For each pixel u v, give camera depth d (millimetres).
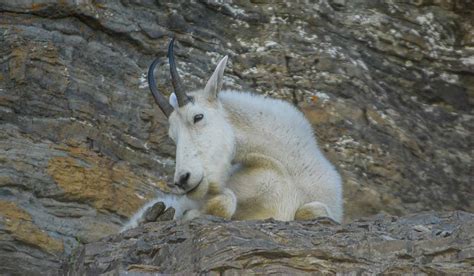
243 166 31219
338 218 31828
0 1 40281
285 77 42500
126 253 26938
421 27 45531
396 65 44688
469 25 45906
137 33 41594
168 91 40688
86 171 36781
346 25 44812
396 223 26891
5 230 34250
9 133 37000
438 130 43625
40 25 40250
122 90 39875
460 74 45188
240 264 24406
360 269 24344
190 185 29188
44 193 35688
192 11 43031
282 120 31875
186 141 29656
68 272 28188
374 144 41750
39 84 38594
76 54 39938
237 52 42938
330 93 42500
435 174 42000
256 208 30812
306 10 44562
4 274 33719
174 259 25828
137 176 37875
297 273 24281
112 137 38500
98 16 40969
